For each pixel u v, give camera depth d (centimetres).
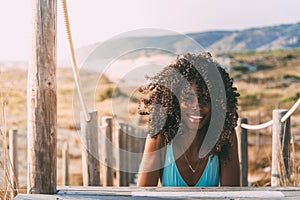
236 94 278
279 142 420
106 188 244
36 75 233
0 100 362
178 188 242
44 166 236
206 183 268
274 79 2994
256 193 231
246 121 505
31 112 234
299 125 1595
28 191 238
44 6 231
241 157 504
